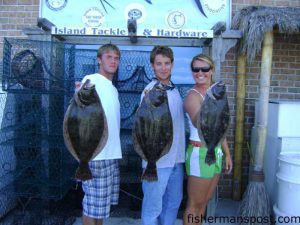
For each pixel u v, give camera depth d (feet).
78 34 12.50
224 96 8.98
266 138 13.82
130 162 13.87
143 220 9.89
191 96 9.78
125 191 14.24
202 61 9.70
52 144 12.38
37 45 12.17
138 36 12.59
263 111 13.00
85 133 8.66
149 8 15.52
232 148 15.85
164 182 9.74
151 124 8.81
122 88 13.83
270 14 12.85
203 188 9.93
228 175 15.92
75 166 13.43
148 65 13.93
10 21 15.75
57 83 12.48
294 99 15.85
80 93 8.58
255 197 12.84
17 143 12.31
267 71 12.89
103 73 10.06
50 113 12.44
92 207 9.86
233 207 14.96
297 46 15.81
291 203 11.61
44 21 12.33
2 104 13.21
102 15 15.57
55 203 13.82
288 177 11.67
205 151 9.66
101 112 8.78
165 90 8.96
